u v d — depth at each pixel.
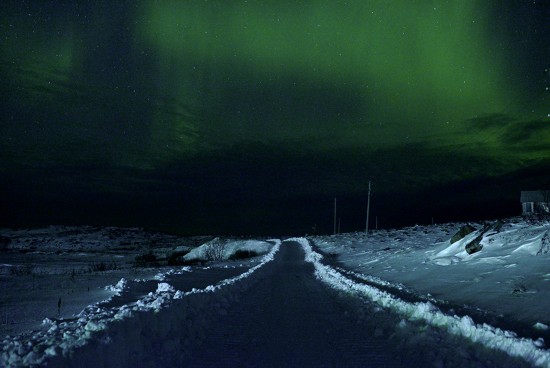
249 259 56.53
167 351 8.67
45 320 11.51
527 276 17.34
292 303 17.16
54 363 5.79
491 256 23.81
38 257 74.31
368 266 36.09
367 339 10.52
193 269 30.45
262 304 16.88
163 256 74.38
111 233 177.75
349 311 15.01
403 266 30.47
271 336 10.83
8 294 19.28
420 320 12.25
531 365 7.52
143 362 7.70
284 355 8.95
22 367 5.59
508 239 25.81
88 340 6.93
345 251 61.19
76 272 34.03
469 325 10.05
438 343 9.72
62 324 9.84
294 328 11.92
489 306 13.93
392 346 9.79
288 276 31.97
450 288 18.67
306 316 13.99
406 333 10.87
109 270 36.12
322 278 29.47
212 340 10.30
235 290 19.91
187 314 12.23
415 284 21.75
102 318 10.01
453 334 10.33
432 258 30.05
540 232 24.69
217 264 43.91
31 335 8.74
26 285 23.16
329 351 9.30
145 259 62.22
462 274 21.52
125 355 7.57
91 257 74.88
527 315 11.97
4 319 13.13
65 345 6.62
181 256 66.50
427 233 65.44
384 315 13.64
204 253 65.00
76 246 127.50
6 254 83.12
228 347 9.59
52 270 38.88
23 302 16.92
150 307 10.57
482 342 9.14
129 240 159.62
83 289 20.97
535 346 7.93
